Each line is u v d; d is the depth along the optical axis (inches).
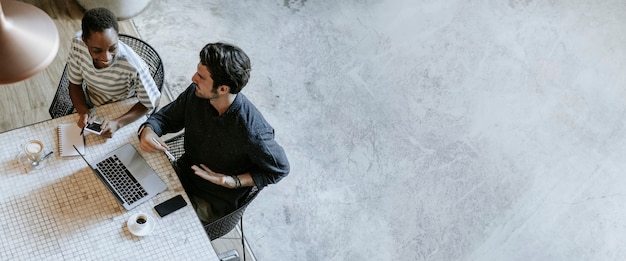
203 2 173.2
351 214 145.7
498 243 147.0
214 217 109.4
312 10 180.5
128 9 160.6
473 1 193.6
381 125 162.2
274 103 160.2
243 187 105.0
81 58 107.1
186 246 94.9
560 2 198.5
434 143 161.5
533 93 175.5
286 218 142.2
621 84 181.6
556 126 169.5
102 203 97.5
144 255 93.0
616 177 162.2
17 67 60.4
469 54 181.3
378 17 184.1
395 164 155.9
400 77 172.7
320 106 162.7
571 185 159.0
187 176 110.3
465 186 154.9
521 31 189.2
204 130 99.3
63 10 159.3
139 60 108.0
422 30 183.9
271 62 167.6
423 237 145.4
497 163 160.1
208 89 90.7
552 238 149.4
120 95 113.5
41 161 100.3
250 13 175.2
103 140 104.9
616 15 198.1
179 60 160.6
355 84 168.9
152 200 98.9
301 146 154.4
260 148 96.7
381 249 142.3
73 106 115.8
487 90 174.2
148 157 104.0
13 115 139.2
